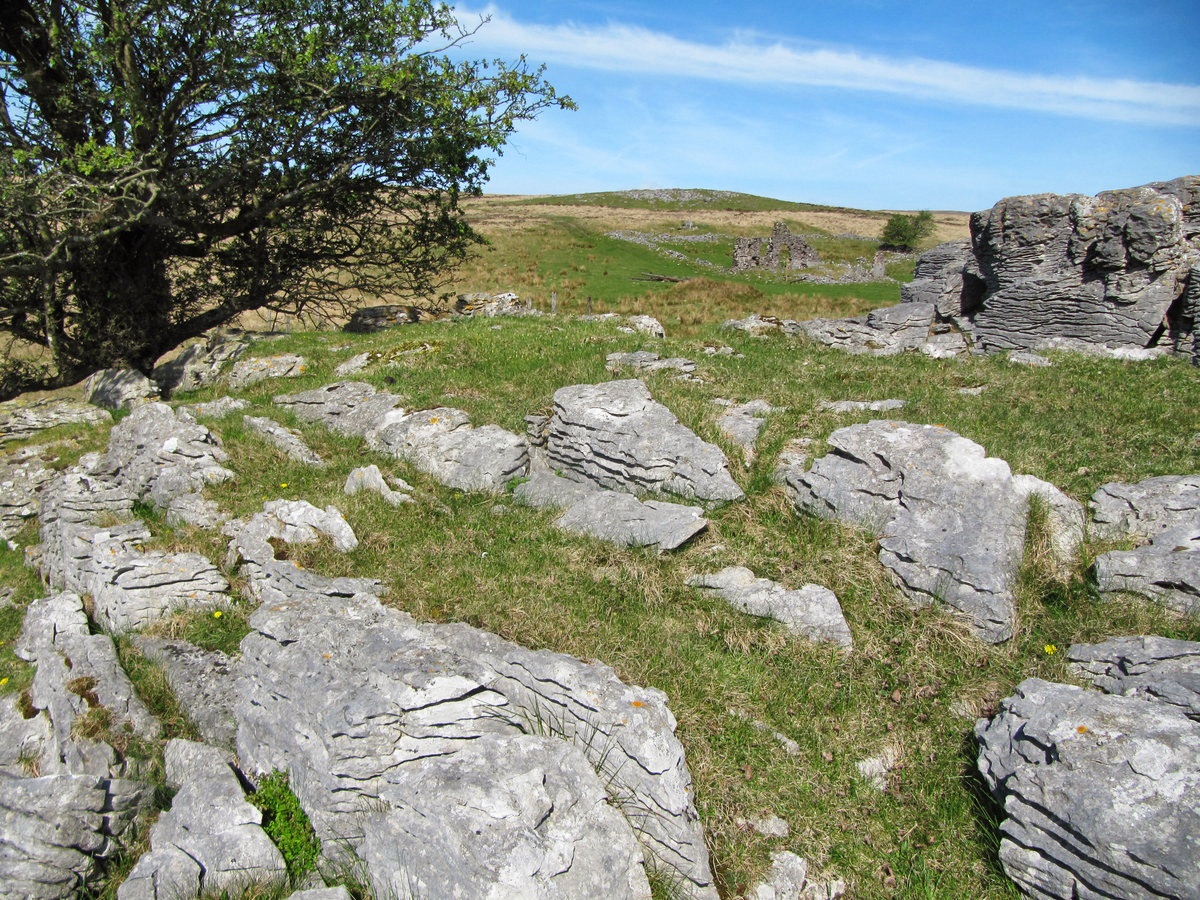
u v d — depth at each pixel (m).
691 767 5.85
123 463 10.77
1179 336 15.45
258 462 10.59
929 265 21.72
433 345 14.79
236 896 5.16
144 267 20.16
